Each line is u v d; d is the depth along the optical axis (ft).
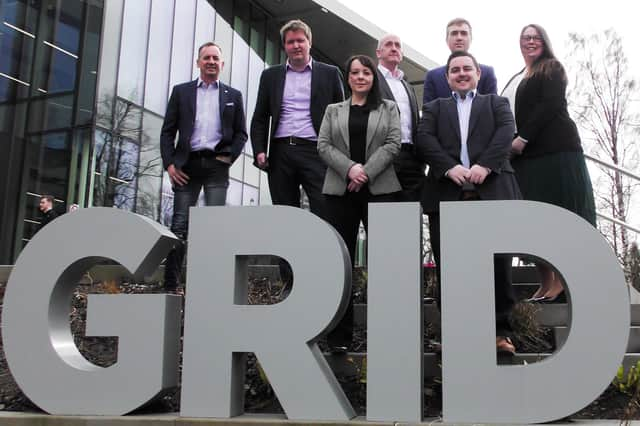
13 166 37.04
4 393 11.71
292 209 10.42
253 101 54.60
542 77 13.51
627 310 9.39
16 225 36.63
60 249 10.91
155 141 41.98
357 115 12.40
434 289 14.92
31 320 10.79
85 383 10.48
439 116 12.09
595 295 9.50
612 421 9.85
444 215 10.09
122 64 39.91
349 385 11.80
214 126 16.12
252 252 10.43
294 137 14.49
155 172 41.34
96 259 11.11
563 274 9.64
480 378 9.59
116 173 38.60
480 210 10.00
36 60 38.42
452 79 12.11
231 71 51.52
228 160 16.24
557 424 9.44
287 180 14.66
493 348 9.62
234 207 10.61
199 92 16.31
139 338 10.43
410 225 10.08
